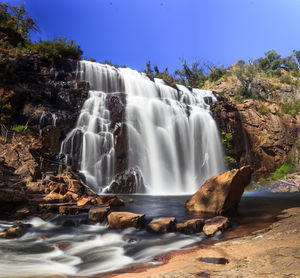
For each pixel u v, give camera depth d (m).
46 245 5.91
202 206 10.02
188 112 27.95
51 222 7.89
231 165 29.92
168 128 25.38
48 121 18.34
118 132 21.44
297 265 3.10
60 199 9.73
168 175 23.77
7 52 20.09
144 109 24.02
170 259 4.54
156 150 23.55
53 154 17.50
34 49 21.88
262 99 39.06
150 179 22.25
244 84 40.06
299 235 4.80
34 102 18.91
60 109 19.67
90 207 9.14
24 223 7.43
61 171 14.91
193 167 26.22
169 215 9.38
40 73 20.41
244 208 11.37
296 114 37.84
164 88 28.22
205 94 33.47
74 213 8.76
